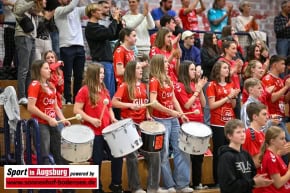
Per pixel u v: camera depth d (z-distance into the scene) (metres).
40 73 10.87
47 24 13.88
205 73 14.35
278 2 20.41
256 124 10.53
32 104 10.66
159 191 11.51
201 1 17.56
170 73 13.16
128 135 10.65
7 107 11.56
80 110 11.05
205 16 19.09
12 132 12.08
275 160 9.47
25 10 13.12
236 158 9.11
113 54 13.64
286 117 15.08
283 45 18.20
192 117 12.20
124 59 12.87
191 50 14.96
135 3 14.88
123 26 14.01
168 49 13.30
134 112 11.62
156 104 11.52
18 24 13.30
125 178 12.00
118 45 13.61
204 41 14.41
